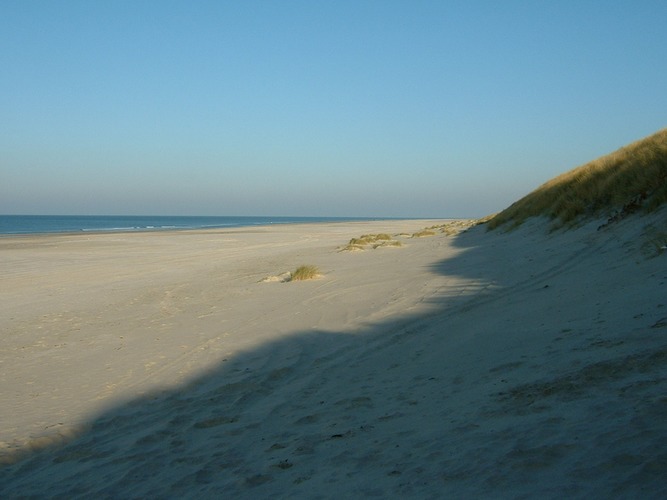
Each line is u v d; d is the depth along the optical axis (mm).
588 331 6648
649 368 4898
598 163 24141
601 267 10953
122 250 32656
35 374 8539
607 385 4785
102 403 7109
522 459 3840
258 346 9180
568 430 4121
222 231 60781
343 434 5168
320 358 8156
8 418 6797
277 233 53781
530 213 25578
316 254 24797
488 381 5797
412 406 5609
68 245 37656
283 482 4367
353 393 6414
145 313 12797
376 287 13453
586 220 17781
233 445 5375
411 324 9500
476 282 12430
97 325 11820
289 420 5855
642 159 18188
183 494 4473
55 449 5895
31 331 11602
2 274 21703
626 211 15234
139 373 8242
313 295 13219
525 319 8203
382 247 25438
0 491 4969
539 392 5027
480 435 4426
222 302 13438
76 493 4766
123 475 4980
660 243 10422
